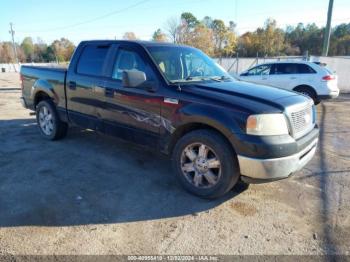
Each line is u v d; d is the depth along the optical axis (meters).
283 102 3.46
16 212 3.30
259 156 3.18
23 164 4.68
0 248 2.72
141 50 4.25
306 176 4.45
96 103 4.77
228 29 71.81
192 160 3.73
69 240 2.86
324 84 10.60
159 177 4.29
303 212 3.45
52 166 4.61
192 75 4.32
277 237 2.98
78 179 4.17
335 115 9.36
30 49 98.62
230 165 3.41
